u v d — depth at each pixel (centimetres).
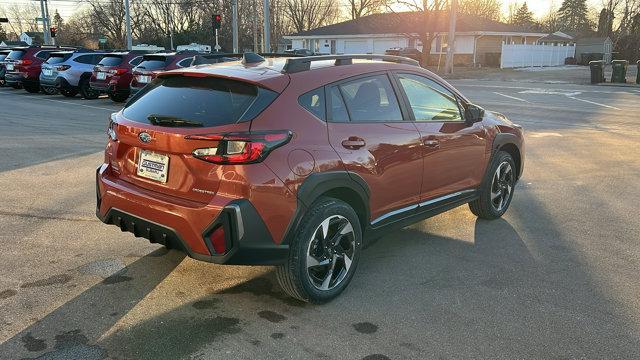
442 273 430
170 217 339
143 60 1597
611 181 734
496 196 558
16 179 709
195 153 329
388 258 462
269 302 379
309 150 348
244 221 322
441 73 3434
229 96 351
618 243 499
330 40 5025
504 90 2314
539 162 854
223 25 6212
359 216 403
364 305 375
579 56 5344
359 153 380
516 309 370
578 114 1484
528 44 4534
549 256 467
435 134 452
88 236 500
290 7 6719
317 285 370
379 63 430
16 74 2031
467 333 339
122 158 384
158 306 369
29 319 347
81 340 324
